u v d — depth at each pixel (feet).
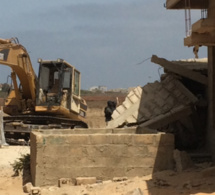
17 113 76.69
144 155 40.11
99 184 37.81
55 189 37.63
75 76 78.74
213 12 40.70
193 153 47.52
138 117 53.06
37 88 73.61
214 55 47.03
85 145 39.58
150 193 33.60
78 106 79.92
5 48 70.59
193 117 50.80
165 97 52.75
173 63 53.42
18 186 41.16
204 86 53.31
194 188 33.60
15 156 51.16
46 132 46.01
